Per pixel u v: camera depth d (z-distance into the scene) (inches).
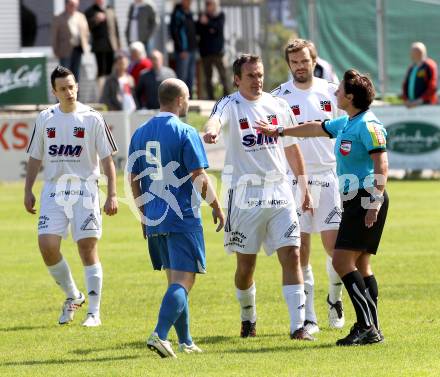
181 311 1199.6
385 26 3745.1
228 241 1349.7
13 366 1179.3
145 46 3956.7
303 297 1323.8
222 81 4047.7
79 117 1476.4
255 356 1195.9
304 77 1455.5
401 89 3811.5
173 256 1213.1
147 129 1229.7
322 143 1430.9
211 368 1124.5
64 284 1489.9
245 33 4407.0
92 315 1480.1
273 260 2074.3
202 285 1772.9
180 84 1241.4
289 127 1298.0
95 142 1481.3
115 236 2422.5
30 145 1498.5
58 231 1475.1
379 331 1273.4
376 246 1266.0
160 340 1182.3
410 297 1608.0
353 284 1251.2
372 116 1249.4
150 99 3535.9
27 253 2204.7
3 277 1910.7
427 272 1843.0
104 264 2026.3
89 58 4074.8
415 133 3351.4
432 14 3752.5
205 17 4008.4
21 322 1496.1
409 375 1075.3
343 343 1258.0
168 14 4658.0
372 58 3818.9
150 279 1856.5
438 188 3169.3
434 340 1273.4
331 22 3814.0
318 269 1945.1
